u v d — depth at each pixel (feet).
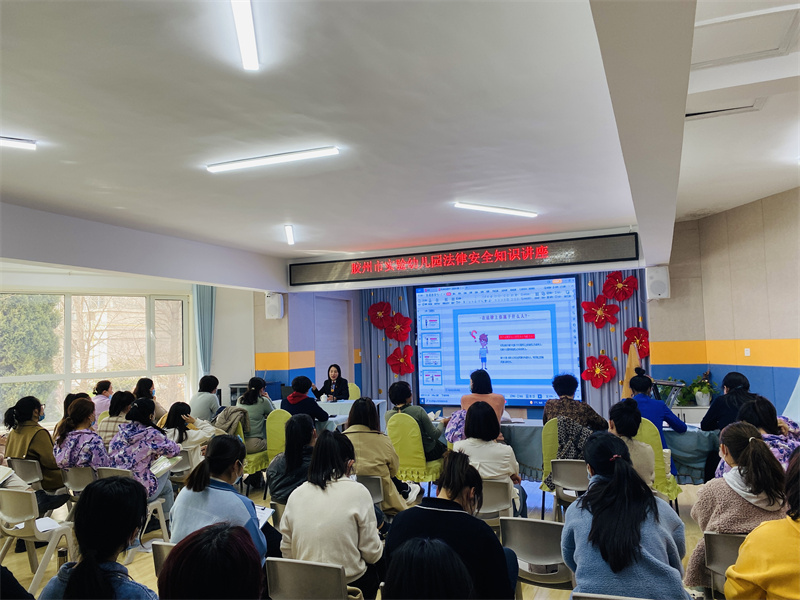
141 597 5.22
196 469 7.84
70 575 5.20
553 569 9.01
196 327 28.68
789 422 11.42
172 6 6.66
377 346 31.86
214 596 3.87
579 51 7.91
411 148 11.80
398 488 11.84
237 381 28.99
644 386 14.55
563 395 14.15
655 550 5.83
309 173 13.39
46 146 11.21
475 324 29.01
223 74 8.38
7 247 15.49
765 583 5.14
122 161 12.23
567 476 12.15
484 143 11.58
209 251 22.53
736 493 7.38
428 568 4.20
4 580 5.78
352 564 7.55
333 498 7.67
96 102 9.25
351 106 9.62
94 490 5.35
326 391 23.97
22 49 7.53
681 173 15.17
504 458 11.23
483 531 6.16
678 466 14.49
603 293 26.55
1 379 23.73
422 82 8.79
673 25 4.92
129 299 27.48
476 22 7.16
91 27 7.06
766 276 17.99
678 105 6.72
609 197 16.15
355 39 7.50
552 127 10.77
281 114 9.90
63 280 25.27
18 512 10.48
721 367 20.36
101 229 18.24
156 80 8.52
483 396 15.34
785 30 8.23
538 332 27.73
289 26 7.14
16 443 13.53
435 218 18.57
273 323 27.22
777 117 11.14
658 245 17.25
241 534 4.19
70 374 25.54
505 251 22.39
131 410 13.30
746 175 15.40
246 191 14.88
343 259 25.39
